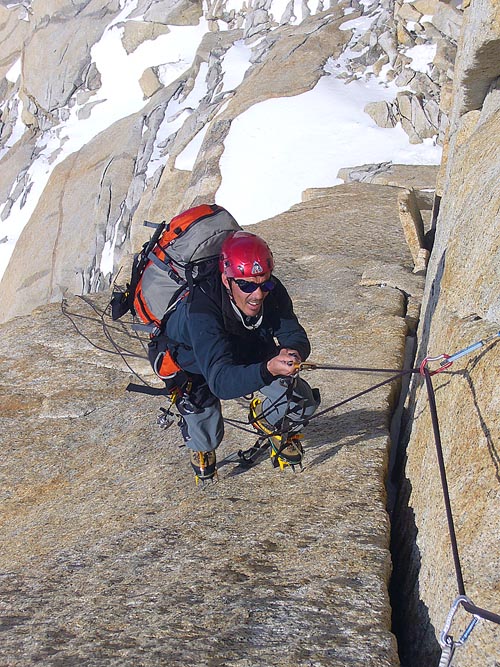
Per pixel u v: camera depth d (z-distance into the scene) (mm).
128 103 39750
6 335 8383
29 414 6664
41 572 4047
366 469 4609
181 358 3992
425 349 5113
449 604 3027
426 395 4363
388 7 29891
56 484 5488
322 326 7809
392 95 27016
